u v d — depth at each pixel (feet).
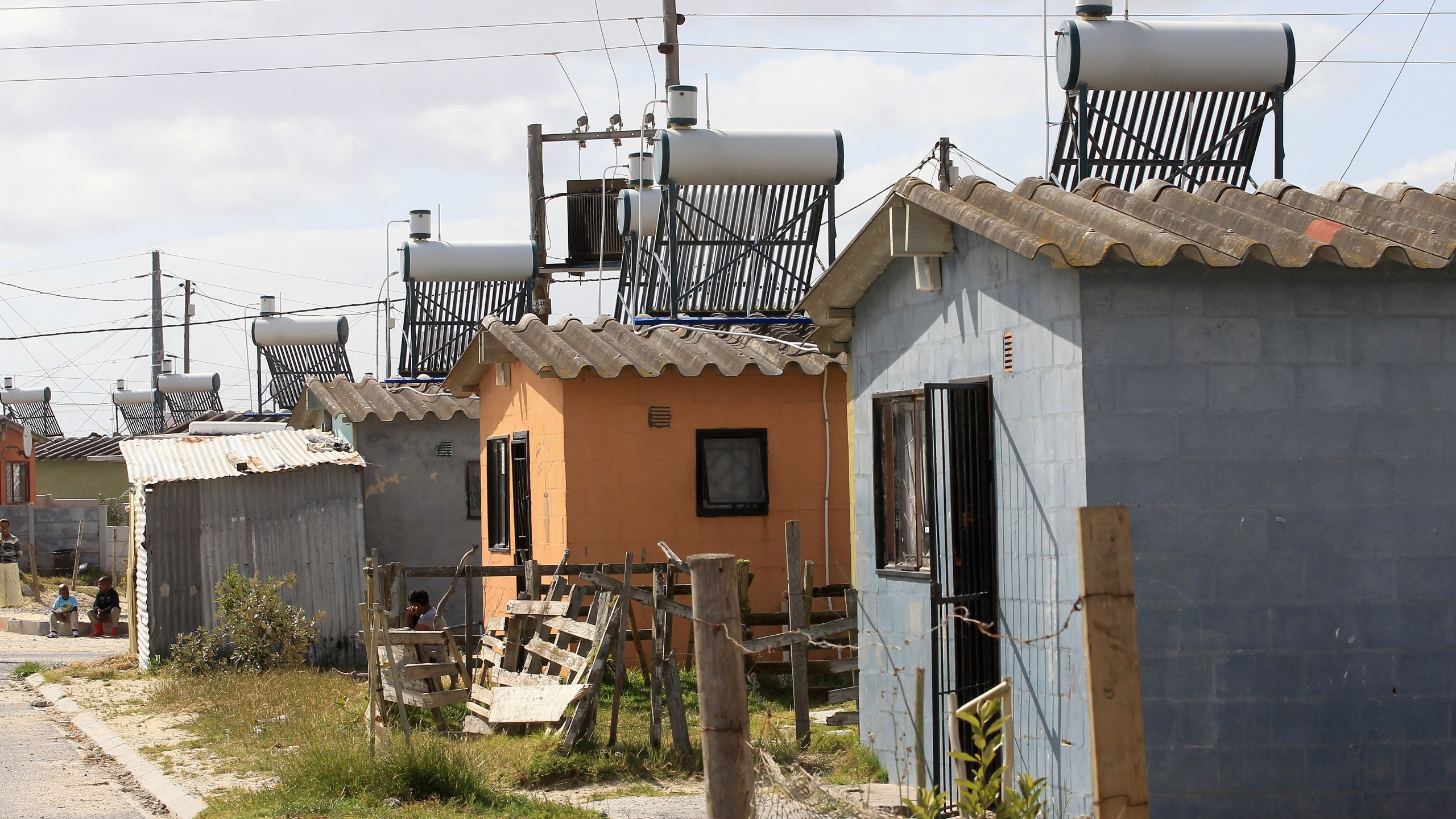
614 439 48.83
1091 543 17.87
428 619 50.47
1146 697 24.48
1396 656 25.20
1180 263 24.95
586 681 35.45
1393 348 25.53
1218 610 24.73
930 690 29.84
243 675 51.08
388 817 28.68
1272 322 25.20
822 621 45.19
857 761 32.60
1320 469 25.18
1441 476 25.54
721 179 53.98
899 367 32.09
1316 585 25.04
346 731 37.50
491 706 37.27
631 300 57.47
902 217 29.35
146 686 51.39
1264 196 28.55
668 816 28.96
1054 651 25.54
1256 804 24.62
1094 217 26.40
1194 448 24.82
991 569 27.81
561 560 48.55
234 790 32.30
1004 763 20.47
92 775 36.09
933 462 27.94
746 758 20.36
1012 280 26.94
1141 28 36.65
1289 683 24.86
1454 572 25.46
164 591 55.93
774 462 49.90
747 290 56.24
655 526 48.88
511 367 55.11
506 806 29.99
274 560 57.41
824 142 54.24
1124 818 17.60
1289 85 37.22
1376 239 24.88
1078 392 24.77
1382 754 25.02
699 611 20.48
